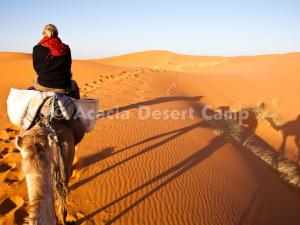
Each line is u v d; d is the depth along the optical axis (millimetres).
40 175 3629
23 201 6555
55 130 4793
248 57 61781
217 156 10344
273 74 30594
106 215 6465
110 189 7262
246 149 12938
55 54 5195
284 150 15188
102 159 8469
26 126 5035
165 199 7262
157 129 11305
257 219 7633
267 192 9281
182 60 75938
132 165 8391
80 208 6547
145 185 7625
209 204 7457
